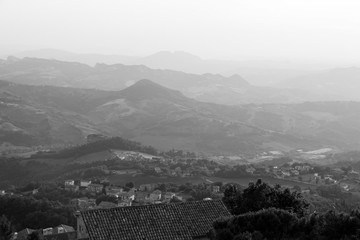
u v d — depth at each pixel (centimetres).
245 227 4584
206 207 4944
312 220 4672
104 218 4525
